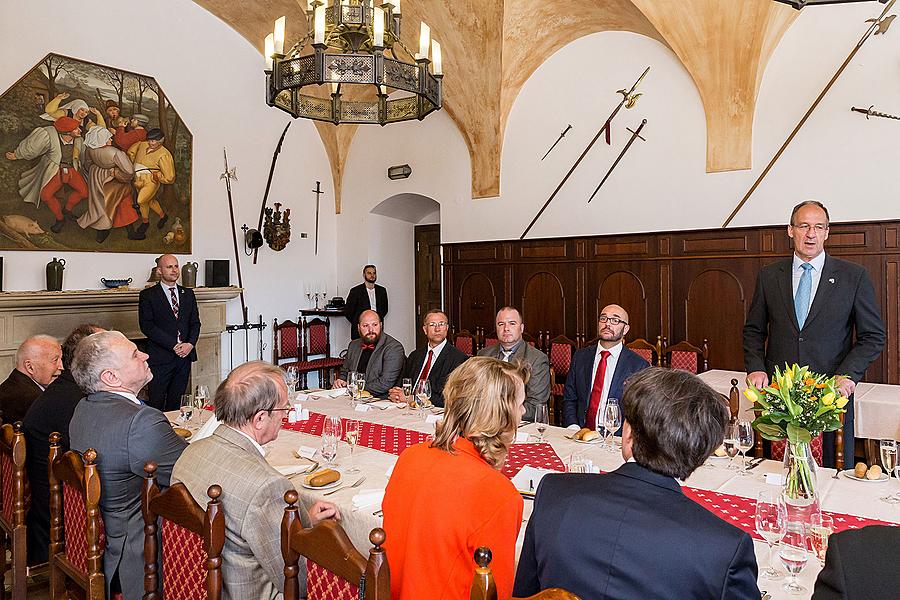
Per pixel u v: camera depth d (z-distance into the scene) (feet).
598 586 3.72
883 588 3.06
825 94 16.69
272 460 8.17
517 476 7.00
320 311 26.27
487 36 20.62
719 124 18.21
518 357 12.91
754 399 5.89
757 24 16.57
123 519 6.80
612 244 20.02
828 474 7.34
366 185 27.40
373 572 3.91
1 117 17.53
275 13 22.40
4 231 17.63
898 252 15.55
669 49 19.22
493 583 3.37
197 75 22.49
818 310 9.80
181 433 9.33
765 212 17.60
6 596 8.22
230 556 5.35
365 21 10.16
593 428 11.21
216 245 23.25
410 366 14.82
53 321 17.83
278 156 25.61
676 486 4.03
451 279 23.91
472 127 23.22
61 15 18.75
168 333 18.16
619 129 20.24
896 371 15.53
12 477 7.65
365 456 8.29
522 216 22.53
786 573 4.80
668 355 18.22
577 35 20.85
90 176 19.48
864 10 16.19
